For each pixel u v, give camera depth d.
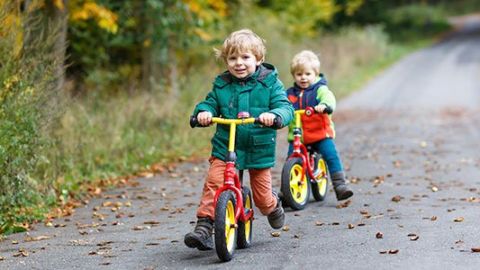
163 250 12.80
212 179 12.09
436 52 92.50
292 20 55.97
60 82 19.77
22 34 17.30
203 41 33.22
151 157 23.56
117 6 30.22
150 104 26.67
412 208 15.90
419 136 30.30
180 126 26.45
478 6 164.50
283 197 15.99
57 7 23.31
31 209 16.52
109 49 33.78
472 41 107.31
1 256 12.83
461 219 14.36
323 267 11.09
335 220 14.93
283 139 29.72
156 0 29.88
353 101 49.03
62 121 20.56
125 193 19.02
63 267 11.89
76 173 20.12
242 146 12.26
